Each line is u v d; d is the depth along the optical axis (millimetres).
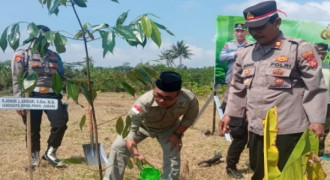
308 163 1633
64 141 7059
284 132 3023
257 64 3156
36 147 4949
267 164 1762
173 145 3684
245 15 3072
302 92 3051
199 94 16500
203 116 11883
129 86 2061
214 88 7707
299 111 3037
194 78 28781
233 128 4691
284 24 7328
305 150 1620
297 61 3004
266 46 3129
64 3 1806
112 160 3646
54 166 5070
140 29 1710
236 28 7371
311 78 2936
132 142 3410
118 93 19984
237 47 7375
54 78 1901
